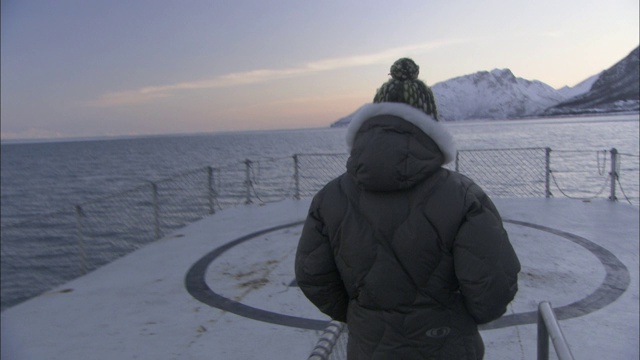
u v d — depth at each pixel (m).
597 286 4.86
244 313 4.49
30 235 28.56
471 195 1.69
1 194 50.16
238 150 114.19
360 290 1.78
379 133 1.65
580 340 3.77
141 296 5.00
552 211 8.18
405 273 1.71
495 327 3.99
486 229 1.64
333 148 93.19
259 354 3.73
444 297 1.73
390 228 1.70
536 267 5.46
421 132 1.67
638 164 35.12
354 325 1.86
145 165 78.75
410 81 1.80
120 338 4.04
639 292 4.69
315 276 1.87
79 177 65.06
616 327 3.98
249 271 5.70
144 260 6.26
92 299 4.94
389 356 1.76
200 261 6.14
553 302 4.50
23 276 21.80
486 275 1.62
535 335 3.85
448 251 1.68
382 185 1.65
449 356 1.77
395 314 1.74
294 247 6.62
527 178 21.59
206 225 8.08
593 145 63.19
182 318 4.42
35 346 3.91
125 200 31.23
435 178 1.71
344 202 1.79
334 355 2.32
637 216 7.66
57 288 5.30
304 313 4.46
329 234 1.82
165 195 26.33
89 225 27.14
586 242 6.36
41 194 48.94
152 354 3.76
